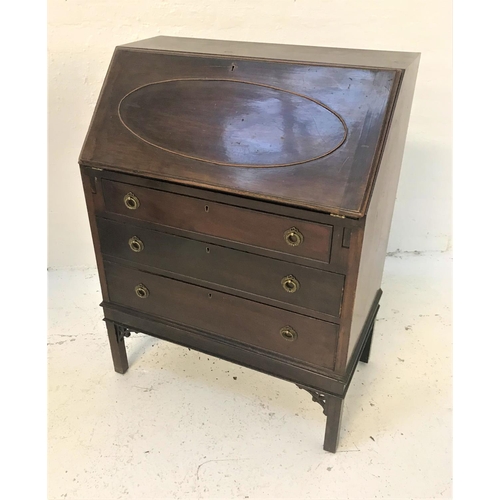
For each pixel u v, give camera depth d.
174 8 2.01
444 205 2.50
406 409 1.77
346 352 1.40
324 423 1.73
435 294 2.38
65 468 1.56
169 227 1.46
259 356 1.55
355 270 1.24
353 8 2.00
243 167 1.29
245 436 1.68
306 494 1.49
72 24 2.01
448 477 1.52
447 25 2.03
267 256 1.35
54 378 1.91
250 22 2.05
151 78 1.43
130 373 1.94
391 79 1.22
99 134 1.46
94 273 2.56
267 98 1.30
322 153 1.23
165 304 1.64
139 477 1.54
